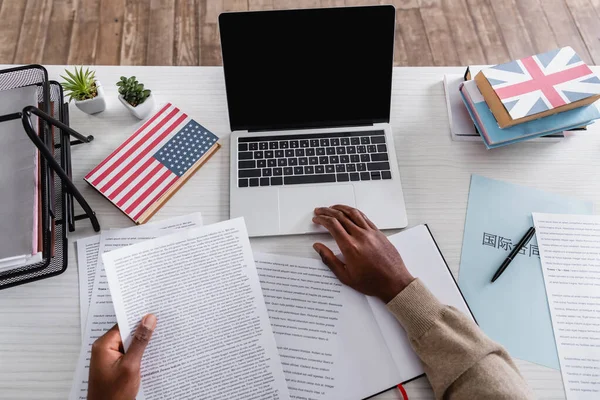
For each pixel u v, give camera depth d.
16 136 0.74
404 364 0.72
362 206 0.85
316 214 0.83
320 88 0.87
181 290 0.74
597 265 0.80
